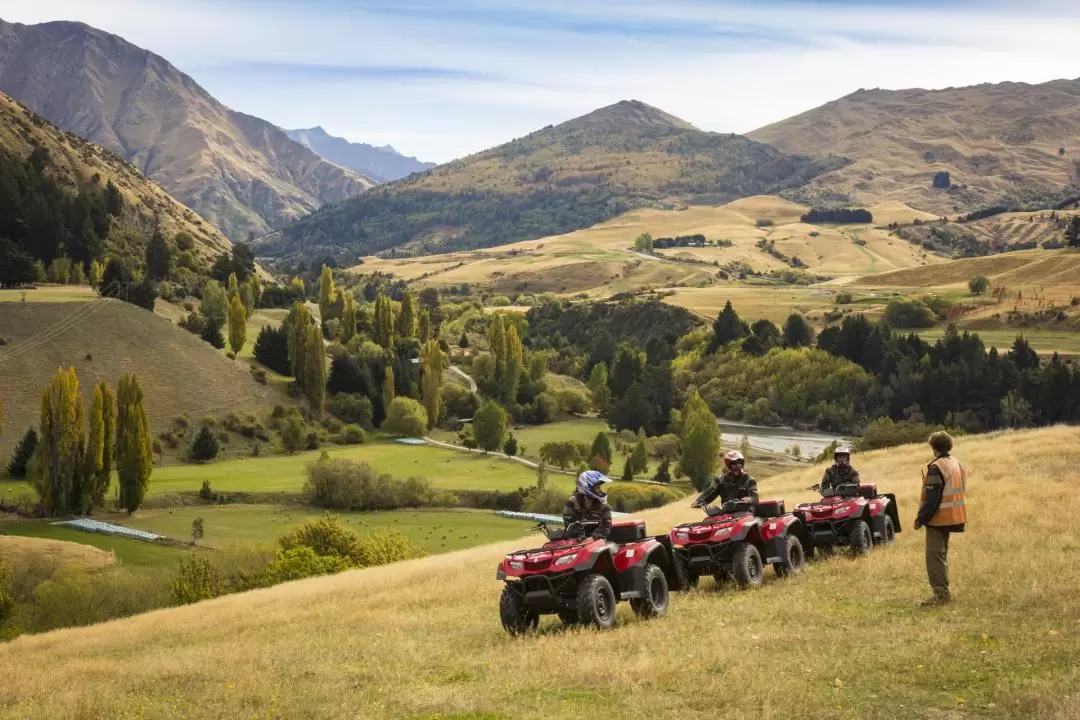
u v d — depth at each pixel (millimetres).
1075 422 161375
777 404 195375
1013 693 8867
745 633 12461
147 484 102562
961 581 14812
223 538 88688
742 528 16109
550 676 10836
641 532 14836
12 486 111750
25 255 197625
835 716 8633
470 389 192125
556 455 134250
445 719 9602
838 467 20172
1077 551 17281
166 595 53812
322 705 10664
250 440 148125
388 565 42656
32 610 53969
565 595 13734
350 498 107312
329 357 190750
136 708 11664
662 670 10531
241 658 14844
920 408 176250
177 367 158750
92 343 154375
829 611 13617
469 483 119250
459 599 20672
